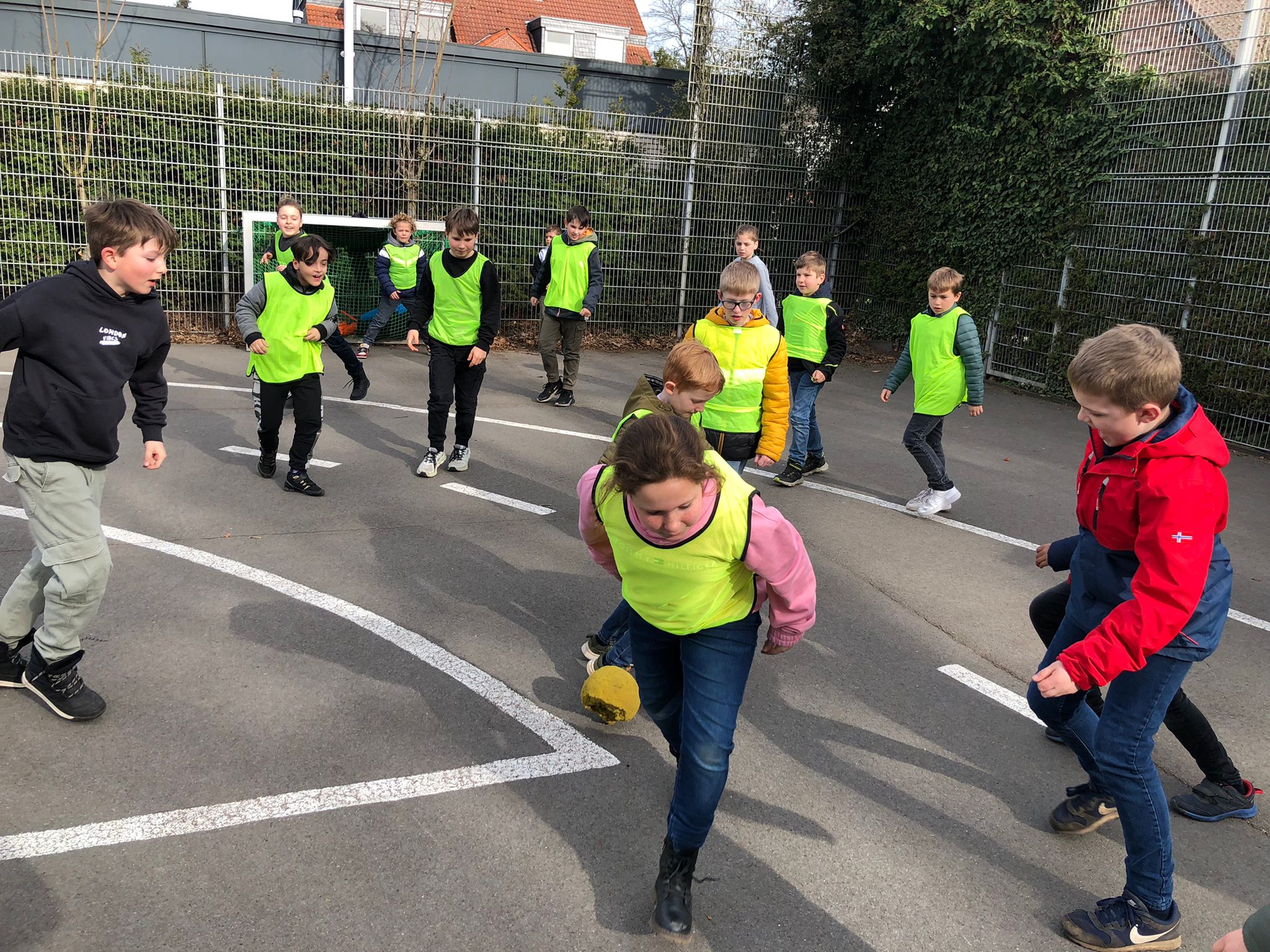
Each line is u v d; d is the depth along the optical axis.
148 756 3.25
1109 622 2.44
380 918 2.57
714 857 2.95
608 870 2.84
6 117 11.56
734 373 4.77
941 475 6.62
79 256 12.05
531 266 13.63
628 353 13.59
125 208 3.19
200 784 3.11
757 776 3.40
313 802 3.05
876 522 6.51
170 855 2.77
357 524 5.73
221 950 2.43
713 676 2.60
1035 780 3.50
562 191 13.58
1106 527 2.64
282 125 12.41
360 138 12.78
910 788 3.39
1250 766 3.68
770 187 14.69
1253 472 8.79
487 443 7.99
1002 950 2.63
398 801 3.09
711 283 14.60
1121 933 2.64
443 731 3.53
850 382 12.38
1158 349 2.45
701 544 2.42
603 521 2.55
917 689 4.14
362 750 3.37
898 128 14.21
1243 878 3.02
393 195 13.07
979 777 3.49
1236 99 9.83
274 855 2.80
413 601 4.66
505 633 4.37
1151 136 10.71
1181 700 3.25
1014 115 12.23
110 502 5.84
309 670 3.91
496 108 16.42
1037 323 12.16
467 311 6.66
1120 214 11.06
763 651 2.78
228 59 15.52
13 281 11.87
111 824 2.88
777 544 2.46
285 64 15.87
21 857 2.71
